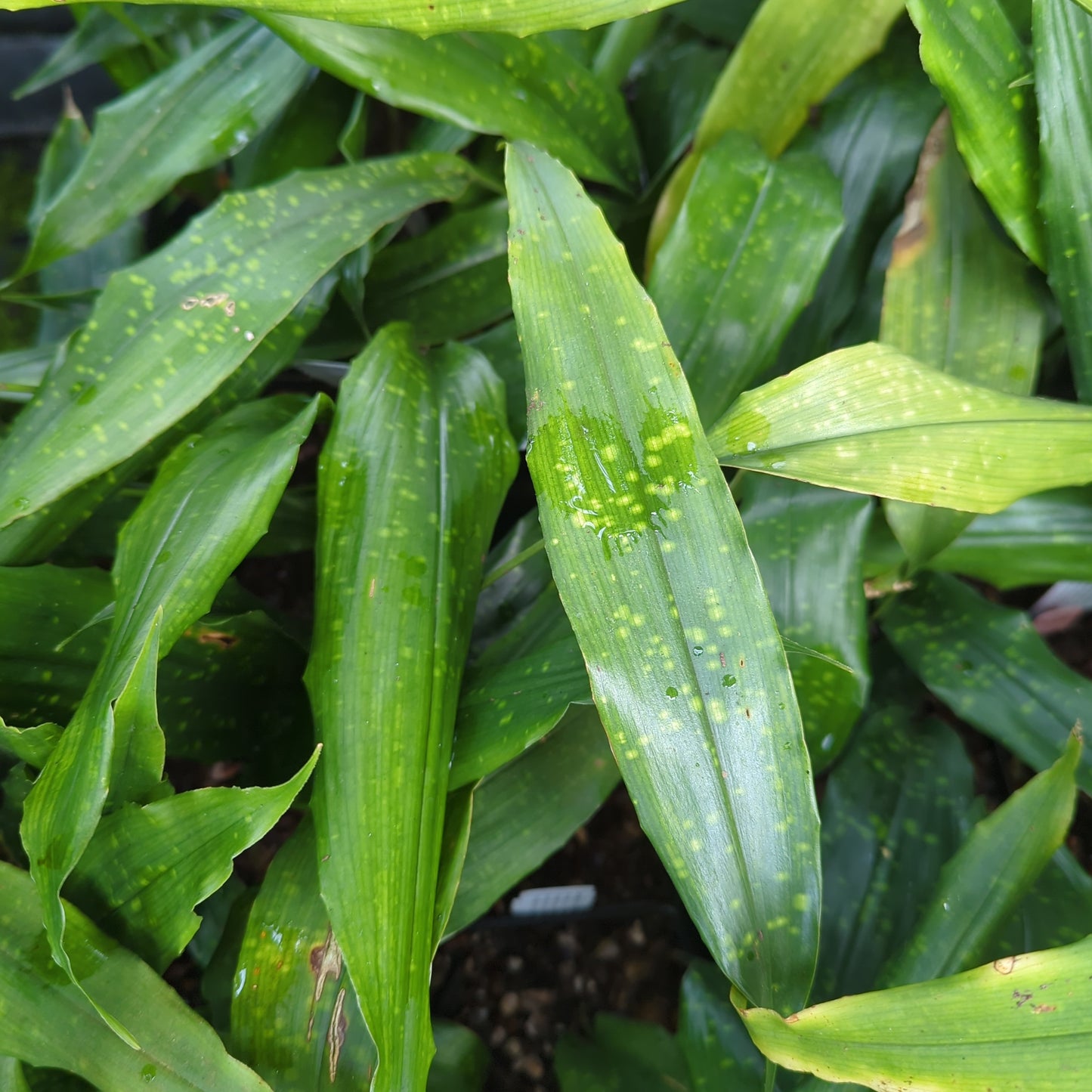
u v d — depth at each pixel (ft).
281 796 1.06
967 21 1.24
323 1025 1.14
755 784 1.06
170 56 1.64
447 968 1.54
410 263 1.52
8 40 2.10
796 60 1.36
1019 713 1.35
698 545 1.08
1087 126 1.24
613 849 1.59
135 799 1.12
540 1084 1.48
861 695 1.29
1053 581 1.40
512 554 1.46
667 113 1.59
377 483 1.22
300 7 1.11
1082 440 1.14
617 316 1.14
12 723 1.23
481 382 1.33
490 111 1.36
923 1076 1.00
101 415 1.22
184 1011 1.10
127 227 1.68
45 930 1.10
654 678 1.07
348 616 1.16
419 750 1.12
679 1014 1.33
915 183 1.34
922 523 1.30
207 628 1.25
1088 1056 0.99
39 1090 1.19
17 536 1.29
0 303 1.92
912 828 1.37
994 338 1.31
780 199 1.36
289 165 1.56
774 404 1.16
